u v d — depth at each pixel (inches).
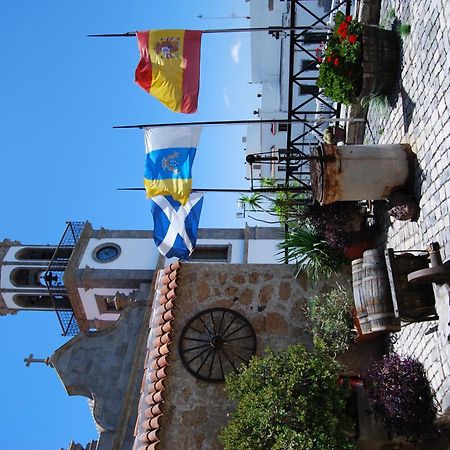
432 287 309.4
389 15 384.5
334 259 454.9
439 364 316.5
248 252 866.8
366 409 389.1
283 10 1029.2
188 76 429.4
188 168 465.7
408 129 355.3
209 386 434.6
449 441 351.3
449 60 289.7
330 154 354.0
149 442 422.6
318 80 406.3
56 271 922.7
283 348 450.3
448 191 297.1
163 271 498.0
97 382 621.3
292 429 344.2
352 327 430.6
